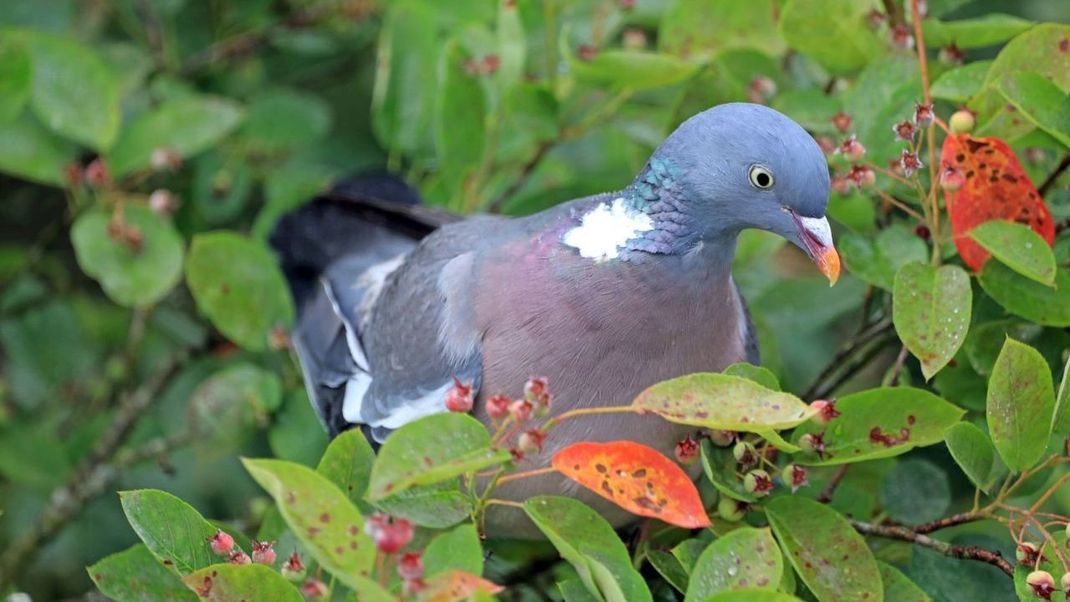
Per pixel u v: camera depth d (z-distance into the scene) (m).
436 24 10.67
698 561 6.37
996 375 6.78
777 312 9.55
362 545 5.75
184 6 12.06
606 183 10.35
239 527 9.68
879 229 8.76
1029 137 7.97
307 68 12.49
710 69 9.65
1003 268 7.76
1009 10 11.53
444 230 9.46
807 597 7.41
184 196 11.52
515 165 10.77
